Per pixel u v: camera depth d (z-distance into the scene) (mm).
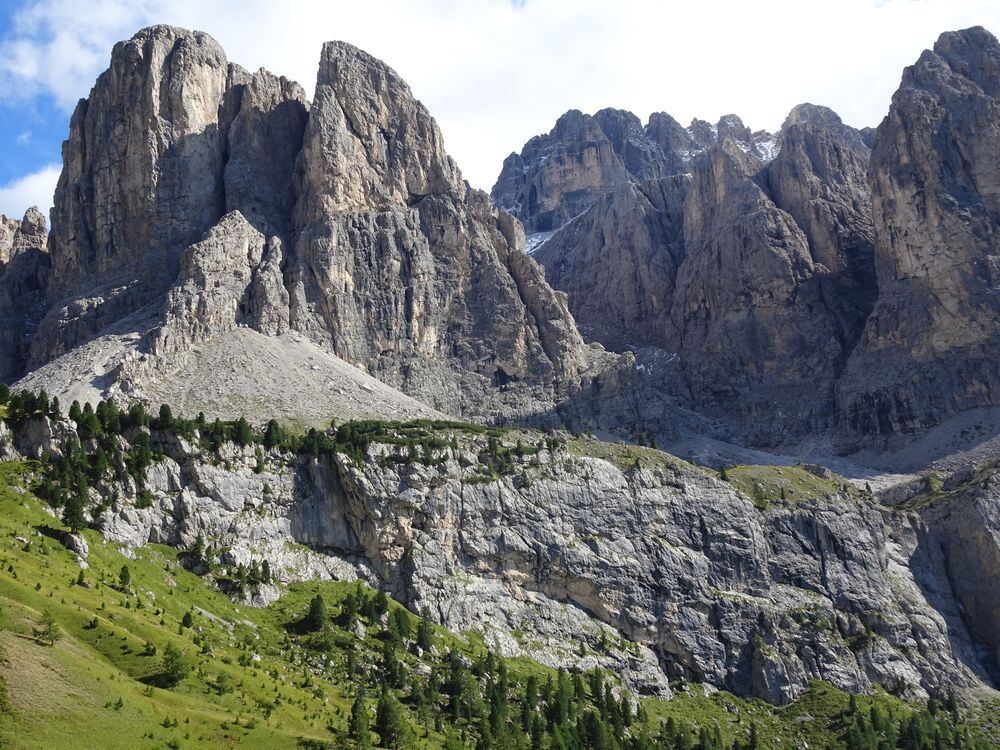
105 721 153625
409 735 188625
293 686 192875
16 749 140250
